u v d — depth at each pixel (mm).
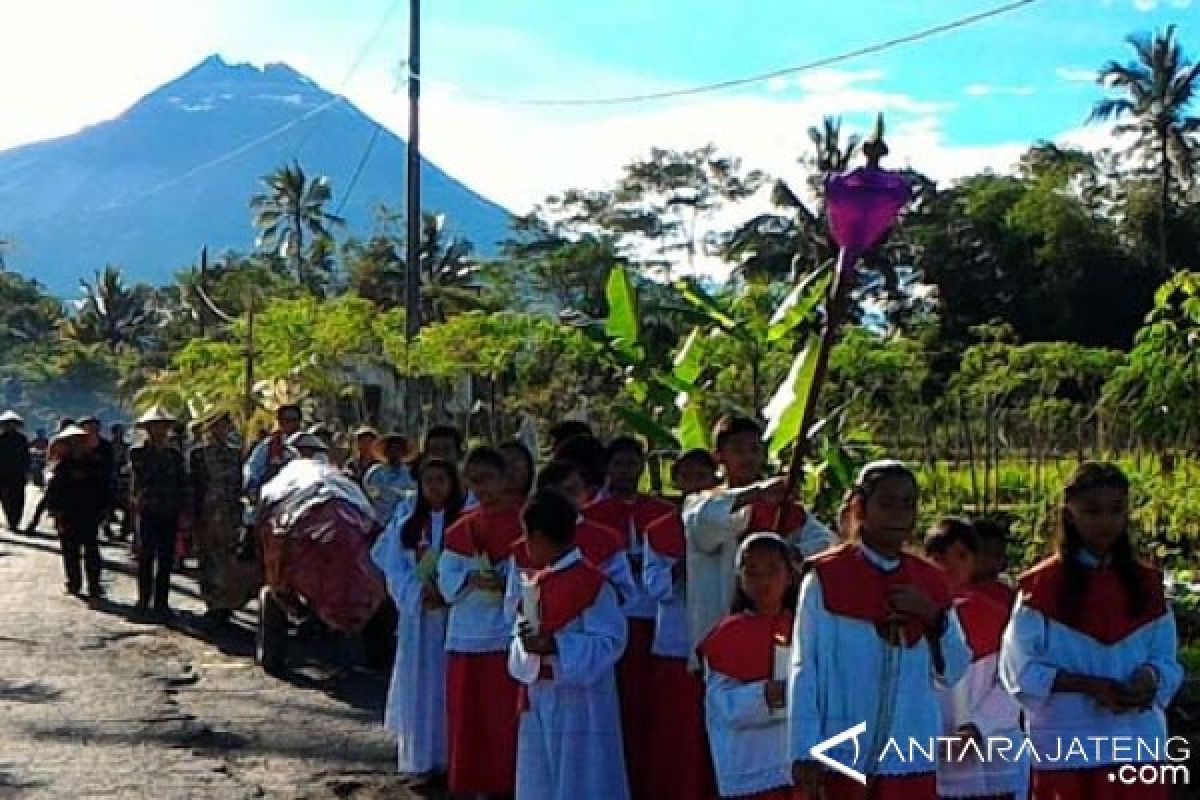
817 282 11180
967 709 6262
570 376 26688
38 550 23375
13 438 26156
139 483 16453
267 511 12484
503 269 57656
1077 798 5645
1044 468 20141
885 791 5383
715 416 12688
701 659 6727
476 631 8453
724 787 6441
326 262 68562
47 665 13156
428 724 9258
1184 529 14875
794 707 5441
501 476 8531
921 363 37781
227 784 9242
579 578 7598
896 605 5402
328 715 11242
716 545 7520
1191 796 7684
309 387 26031
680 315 13570
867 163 5926
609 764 7734
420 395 26766
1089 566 5660
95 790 9047
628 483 8945
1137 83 56000
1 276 101438
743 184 66250
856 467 11641
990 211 56219
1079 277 54625
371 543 11914
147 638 14727
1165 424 15680
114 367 76125
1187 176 56594
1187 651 10070
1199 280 15445
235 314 50375
